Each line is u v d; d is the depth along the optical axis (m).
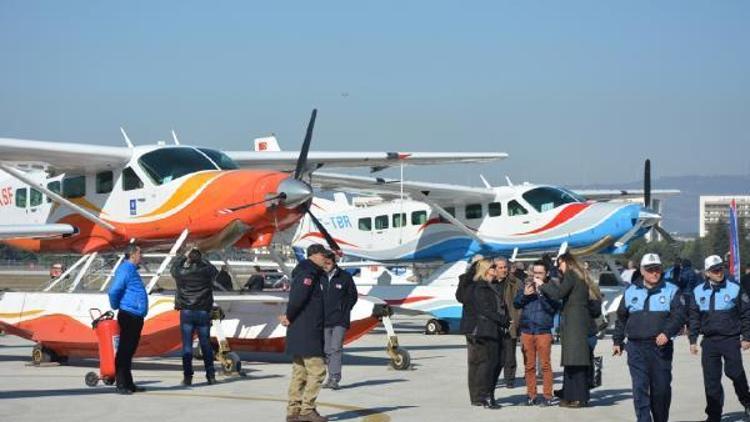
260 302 24.52
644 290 14.41
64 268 33.59
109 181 26.38
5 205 29.23
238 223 24.17
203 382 20.52
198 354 24.94
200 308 19.86
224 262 26.92
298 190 23.77
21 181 28.33
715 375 15.38
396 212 44.62
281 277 50.31
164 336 23.11
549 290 16.80
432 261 43.81
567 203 40.88
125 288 18.34
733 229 47.34
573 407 16.95
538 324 17.27
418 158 34.44
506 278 19.95
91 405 16.80
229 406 16.83
